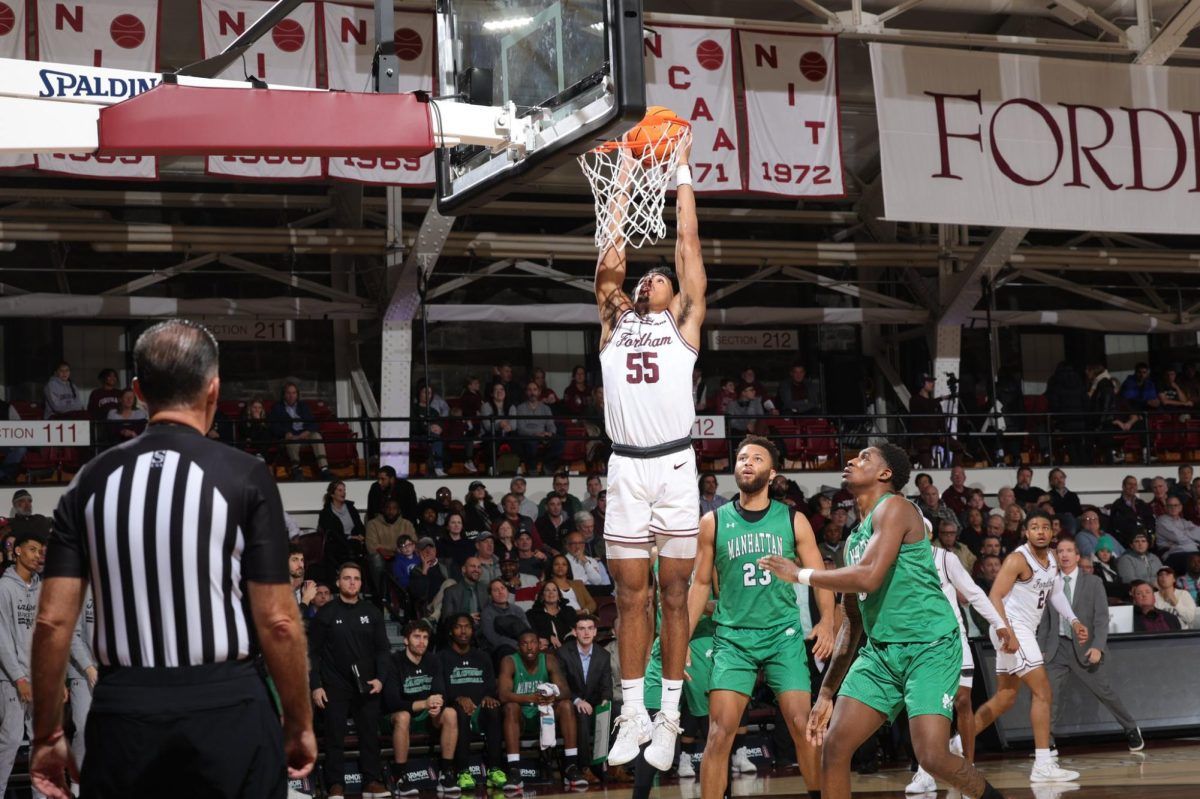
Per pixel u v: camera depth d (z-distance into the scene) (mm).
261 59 12938
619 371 4762
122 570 3064
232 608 3109
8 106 4871
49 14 12453
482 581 12547
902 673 5586
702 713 7285
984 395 20422
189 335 3260
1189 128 15867
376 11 5383
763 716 11664
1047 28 17547
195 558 3061
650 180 5066
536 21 5082
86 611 8836
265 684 3215
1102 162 15461
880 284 21734
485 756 11188
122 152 4926
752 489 6441
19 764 10305
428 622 12281
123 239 16094
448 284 17688
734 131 14250
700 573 6500
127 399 16047
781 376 21781
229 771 3023
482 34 5434
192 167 16297
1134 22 17453
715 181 14141
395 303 17125
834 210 21078
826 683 6016
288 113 4992
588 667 11266
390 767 11047
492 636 11656
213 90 4953
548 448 17578
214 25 12875
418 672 10875
